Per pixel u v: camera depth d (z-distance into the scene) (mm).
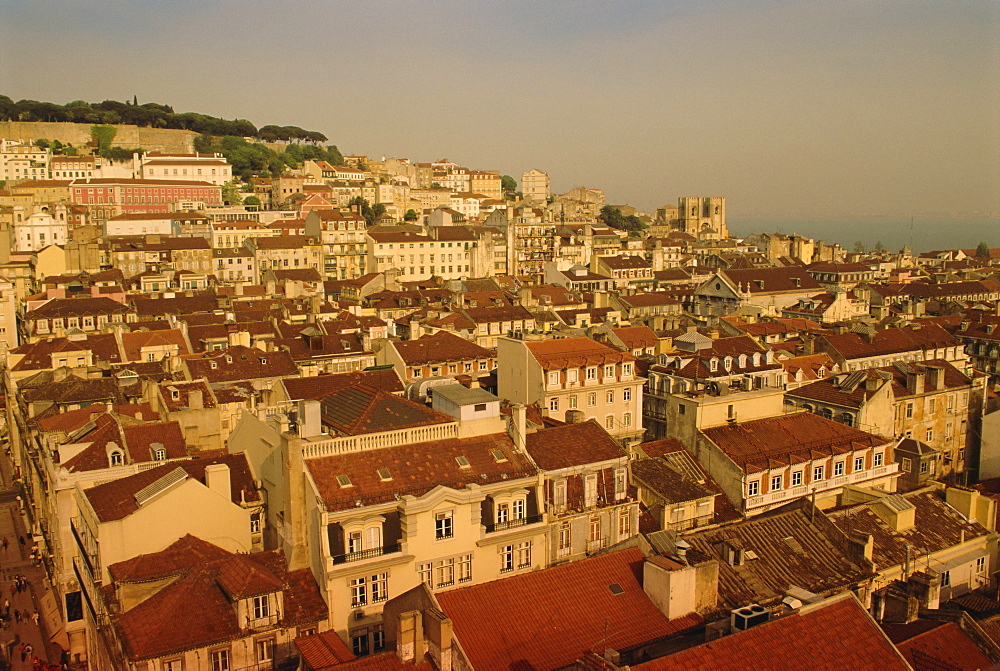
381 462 70000
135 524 67000
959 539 75625
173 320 177625
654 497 83000
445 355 145000
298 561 66938
